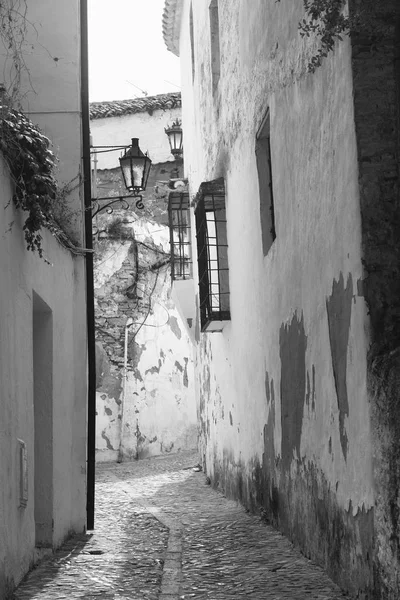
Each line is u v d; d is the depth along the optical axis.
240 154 11.94
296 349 8.77
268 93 9.81
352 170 6.60
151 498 14.16
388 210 6.46
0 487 6.48
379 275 6.41
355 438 6.67
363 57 6.57
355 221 6.55
